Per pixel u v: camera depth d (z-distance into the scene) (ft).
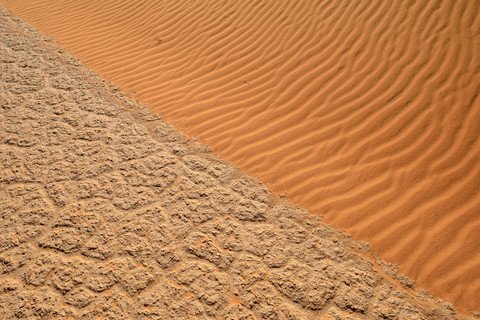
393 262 10.15
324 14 18.29
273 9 19.62
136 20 21.81
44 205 11.72
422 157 12.34
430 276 9.73
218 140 14.40
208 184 12.66
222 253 10.46
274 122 14.73
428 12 16.22
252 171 13.12
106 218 11.37
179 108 16.01
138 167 13.25
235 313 9.04
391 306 9.21
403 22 16.40
